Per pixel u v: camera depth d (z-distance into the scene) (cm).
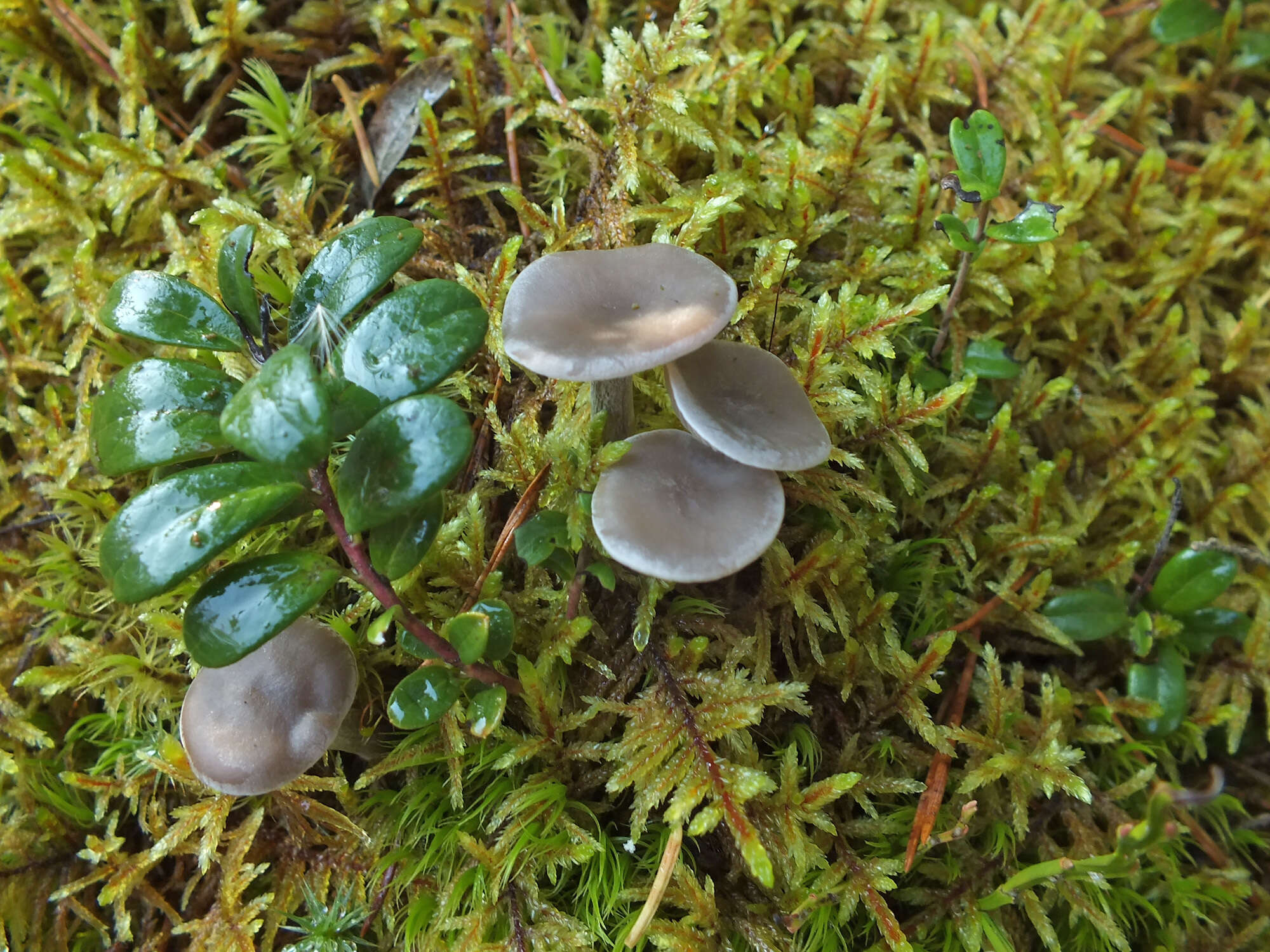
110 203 17
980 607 16
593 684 14
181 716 13
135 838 15
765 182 17
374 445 10
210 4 19
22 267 18
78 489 16
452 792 13
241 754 12
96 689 15
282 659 13
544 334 12
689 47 17
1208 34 21
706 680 14
